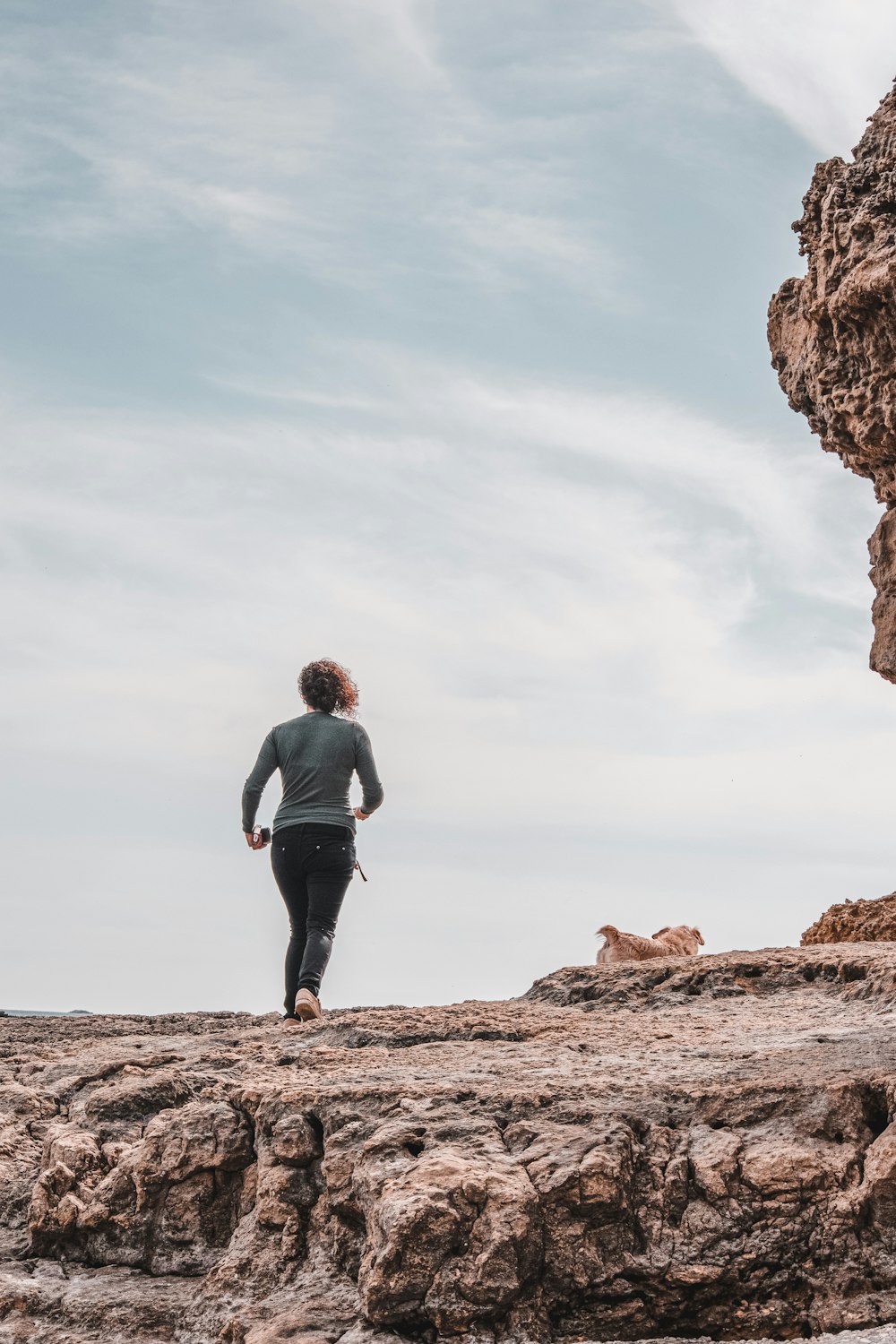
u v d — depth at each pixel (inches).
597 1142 185.8
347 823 337.4
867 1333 160.2
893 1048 214.1
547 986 348.2
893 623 378.3
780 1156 183.2
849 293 319.3
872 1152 181.3
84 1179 212.8
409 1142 191.8
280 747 342.3
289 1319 174.7
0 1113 243.9
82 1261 206.5
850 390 339.3
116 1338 182.5
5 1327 187.5
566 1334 172.9
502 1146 190.2
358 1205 187.8
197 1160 207.9
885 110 338.0
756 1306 174.2
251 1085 220.7
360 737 343.3
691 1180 184.2
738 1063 219.1
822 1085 193.9
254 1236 195.2
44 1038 329.4
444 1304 168.2
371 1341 166.7
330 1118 203.5
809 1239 176.9
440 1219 172.4
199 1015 377.7
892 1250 173.3
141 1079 234.8
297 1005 313.7
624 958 423.5
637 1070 221.1
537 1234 175.0
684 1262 176.6
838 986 306.8
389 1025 281.4
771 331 380.5
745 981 320.2
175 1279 198.7
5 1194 222.1
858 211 323.6
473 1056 245.3
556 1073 221.8
